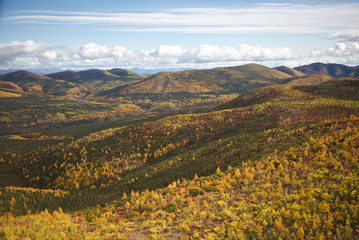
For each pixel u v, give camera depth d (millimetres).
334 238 19375
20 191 118500
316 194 26938
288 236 20734
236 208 29062
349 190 25922
